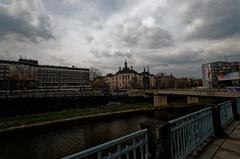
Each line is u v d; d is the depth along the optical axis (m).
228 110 9.14
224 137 6.67
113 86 130.88
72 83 115.88
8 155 18.28
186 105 52.25
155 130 3.71
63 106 43.34
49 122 31.27
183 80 122.94
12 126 27.81
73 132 27.02
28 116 35.00
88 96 48.31
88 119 35.81
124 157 7.34
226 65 105.50
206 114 6.54
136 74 128.12
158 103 51.91
